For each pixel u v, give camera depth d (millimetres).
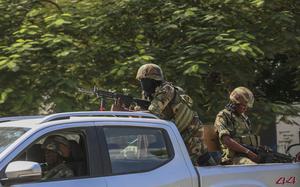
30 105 17266
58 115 10086
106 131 10305
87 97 19078
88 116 10555
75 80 18406
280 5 21766
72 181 9570
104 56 19953
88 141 9977
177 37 20531
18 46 17766
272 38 21031
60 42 18141
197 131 13234
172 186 10797
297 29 21391
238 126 14562
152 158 10836
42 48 18297
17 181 8578
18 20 20547
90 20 20359
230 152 14219
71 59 18719
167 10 20734
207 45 18703
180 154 11258
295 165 13414
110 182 9961
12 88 17281
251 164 12797
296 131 30828
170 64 18891
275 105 21203
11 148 9000
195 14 19984
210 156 13031
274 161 14141
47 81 17844
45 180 9297
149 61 18719
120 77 18922
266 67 24812
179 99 13109
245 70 20641
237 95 14539
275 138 29719
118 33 21141
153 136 11008
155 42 21125
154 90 13578
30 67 17938
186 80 18594
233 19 20875
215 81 20844
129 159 10484
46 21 19625
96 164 9930
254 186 12250
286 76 29016
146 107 13672
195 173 11234
